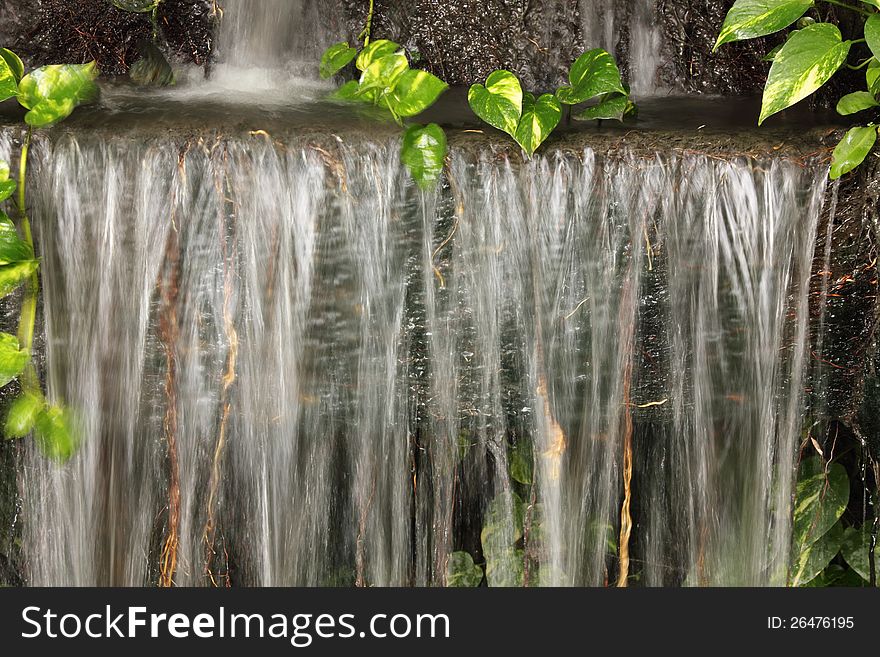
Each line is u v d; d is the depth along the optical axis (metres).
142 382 2.30
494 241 2.23
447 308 2.28
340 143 2.18
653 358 2.31
